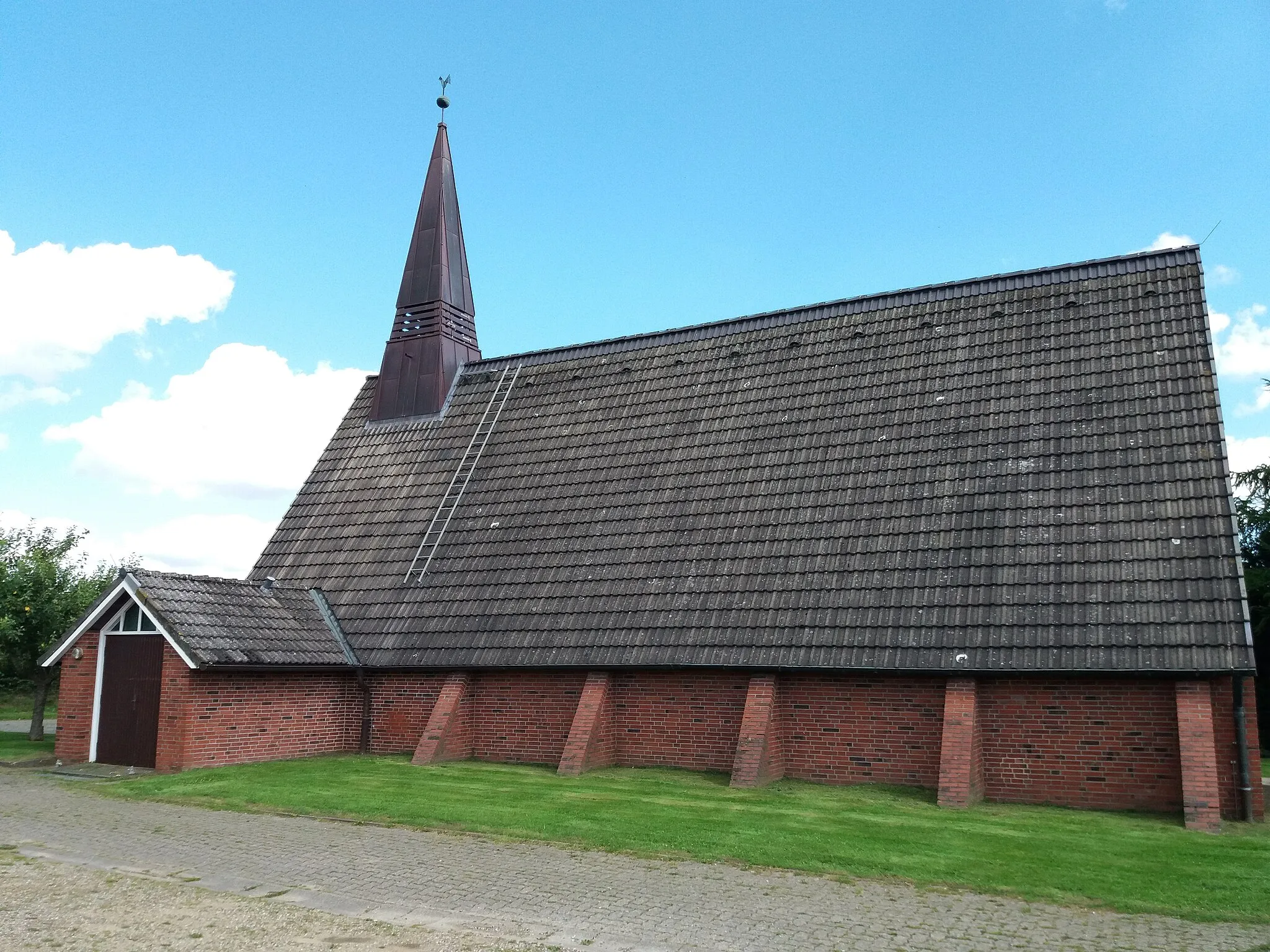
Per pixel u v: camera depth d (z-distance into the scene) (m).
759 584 18.83
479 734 20.42
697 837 12.85
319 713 21.16
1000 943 8.89
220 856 12.04
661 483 22.02
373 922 9.32
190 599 20.00
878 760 16.88
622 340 26.78
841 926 9.34
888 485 19.33
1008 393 19.77
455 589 22.02
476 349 30.09
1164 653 14.83
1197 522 16.11
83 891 10.34
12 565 25.02
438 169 30.72
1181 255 20.41
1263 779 21.61
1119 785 15.21
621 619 19.56
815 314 24.14
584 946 8.65
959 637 16.41
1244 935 9.17
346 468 27.14
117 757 19.72
